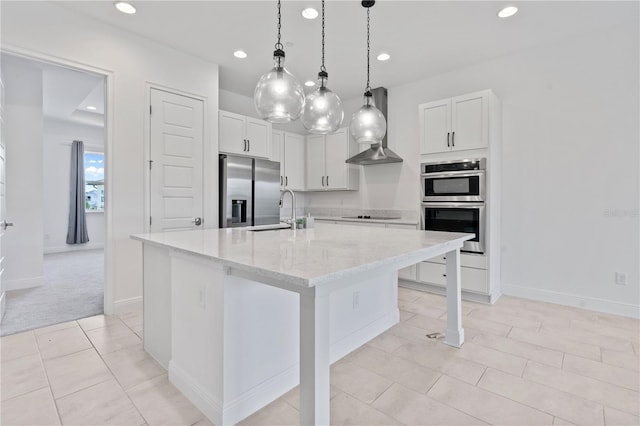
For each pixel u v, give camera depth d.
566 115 3.29
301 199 5.84
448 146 3.64
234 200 3.97
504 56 3.64
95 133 7.25
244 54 3.59
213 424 1.57
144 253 2.29
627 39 2.98
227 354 1.55
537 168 3.47
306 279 1.09
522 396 1.80
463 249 3.53
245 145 4.30
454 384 1.92
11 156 3.77
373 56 3.64
